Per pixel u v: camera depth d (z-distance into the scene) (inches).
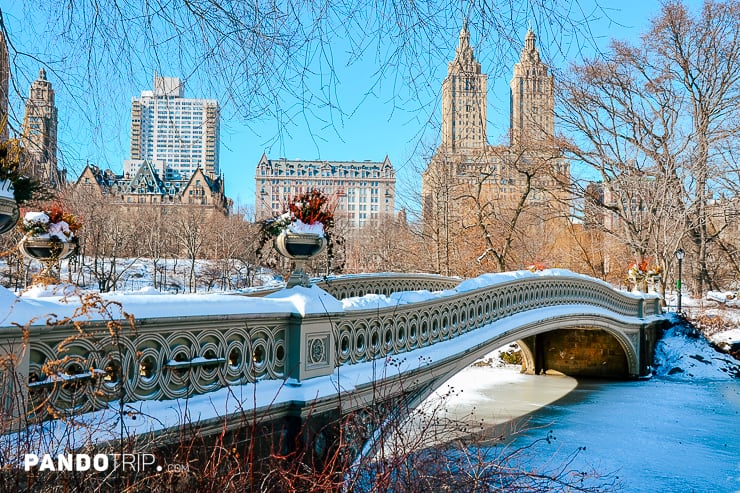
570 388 769.6
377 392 262.7
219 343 196.4
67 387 150.9
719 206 1275.8
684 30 1114.1
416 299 332.8
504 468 215.3
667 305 1138.7
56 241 276.4
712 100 1164.5
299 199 257.8
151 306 171.8
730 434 524.1
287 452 212.8
